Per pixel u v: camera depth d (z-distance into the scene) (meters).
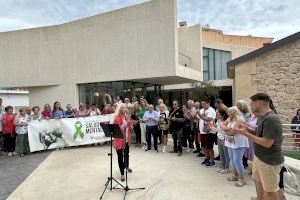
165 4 14.65
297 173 6.07
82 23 17.25
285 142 9.55
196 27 20.42
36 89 18.95
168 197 5.92
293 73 11.45
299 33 11.26
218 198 5.75
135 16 15.57
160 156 9.88
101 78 16.67
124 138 7.11
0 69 19.62
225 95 25.75
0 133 11.23
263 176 4.03
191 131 10.69
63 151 11.46
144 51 15.35
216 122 8.20
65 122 11.98
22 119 10.96
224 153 7.52
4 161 9.93
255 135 4.24
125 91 17.06
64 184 7.09
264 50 12.00
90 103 17.31
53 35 18.17
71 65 17.67
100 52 16.69
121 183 6.89
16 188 6.93
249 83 12.37
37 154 11.09
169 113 11.09
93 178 7.44
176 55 14.59
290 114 11.48
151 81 18.47
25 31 18.88
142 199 5.89
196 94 24.22
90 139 12.20
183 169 8.00
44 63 18.45
